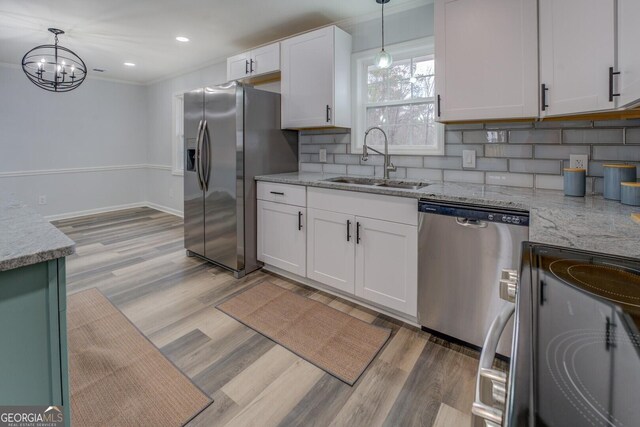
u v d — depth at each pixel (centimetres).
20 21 303
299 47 295
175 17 295
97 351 185
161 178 573
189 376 166
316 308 236
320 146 325
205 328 210
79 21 304
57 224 476
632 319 56
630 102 119
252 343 194
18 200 138
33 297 82
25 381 83
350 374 168
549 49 167
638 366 44
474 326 181
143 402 148
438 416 142
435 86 213
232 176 284
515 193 192
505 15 186
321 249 252
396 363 177
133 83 576
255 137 295
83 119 527
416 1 257
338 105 281
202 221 318
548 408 37
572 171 179
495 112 192
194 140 319
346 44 287
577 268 79
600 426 35
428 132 268
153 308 235
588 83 142
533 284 71
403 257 206
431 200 190
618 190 164
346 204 232
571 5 151
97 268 310
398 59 274
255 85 365
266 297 253
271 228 289
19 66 455
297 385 161
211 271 306
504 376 52
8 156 461
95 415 141
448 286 188
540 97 176
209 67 455
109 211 567
